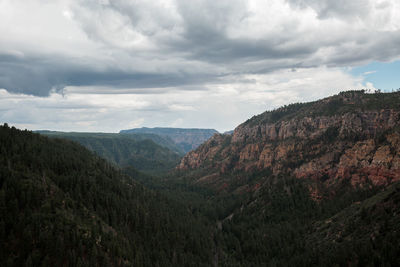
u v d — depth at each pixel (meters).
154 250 167.62
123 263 136.88
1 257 114.00
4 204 130.00
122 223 174.00
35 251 119.12
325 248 155.75
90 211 163.00
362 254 125.94
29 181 150.00
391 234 127.00
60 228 131.25
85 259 126.88
